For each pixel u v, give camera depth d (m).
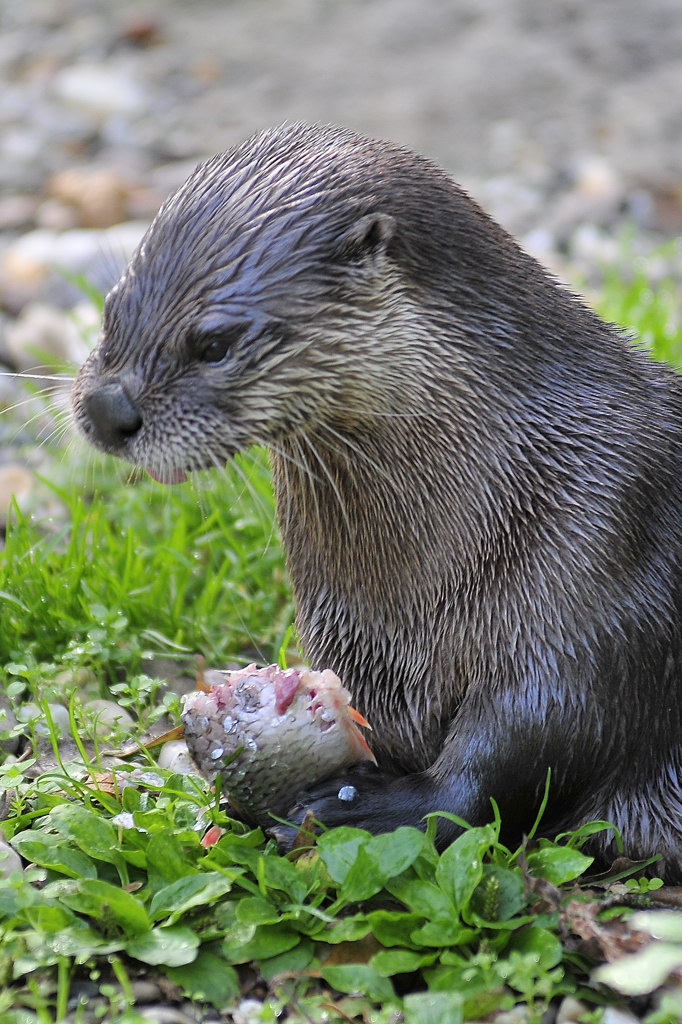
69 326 13.10
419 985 6.22
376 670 7.48
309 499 7.38
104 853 6.53
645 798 7.21
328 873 6.41
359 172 7.04
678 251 14.73
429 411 7.00
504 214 15.71
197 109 18.92
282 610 9.58
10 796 7.27
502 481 7.01
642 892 6.75
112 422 6.88
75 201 15.86
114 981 6.12
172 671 8.87
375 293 6.88
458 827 6.93
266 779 6.77
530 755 7.01
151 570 9.39
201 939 6.22
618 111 18.88
